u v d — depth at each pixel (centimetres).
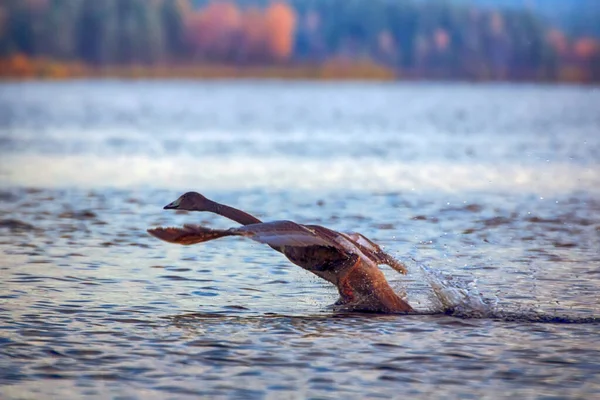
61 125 18512
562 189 8544
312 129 18125
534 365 3197
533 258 5144
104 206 7238
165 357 3262
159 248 5375
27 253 5169
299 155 11950
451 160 11369
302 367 3161
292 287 4397
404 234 5953
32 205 7225
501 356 3297
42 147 12912
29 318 3753
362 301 3956
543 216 6788
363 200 7675
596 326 3709
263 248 5378
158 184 8806
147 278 4556
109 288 4328
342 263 3928
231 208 3962
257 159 11369
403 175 9669
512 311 3950
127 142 14112
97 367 3153
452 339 3506
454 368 3161
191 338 3500
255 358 3256
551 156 11975
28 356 3256
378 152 12512
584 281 4534
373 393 2922
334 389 2953
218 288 4353
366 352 3331
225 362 3209
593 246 5541
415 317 3853
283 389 2950
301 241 3631
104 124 19038
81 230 6016
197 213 6969
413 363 3212
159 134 16175
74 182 8900
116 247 5397
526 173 9912
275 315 3866
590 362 3228
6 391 2920
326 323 3734
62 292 4222
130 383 3002
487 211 7050
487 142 14662
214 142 14275
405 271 4081
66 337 3494
